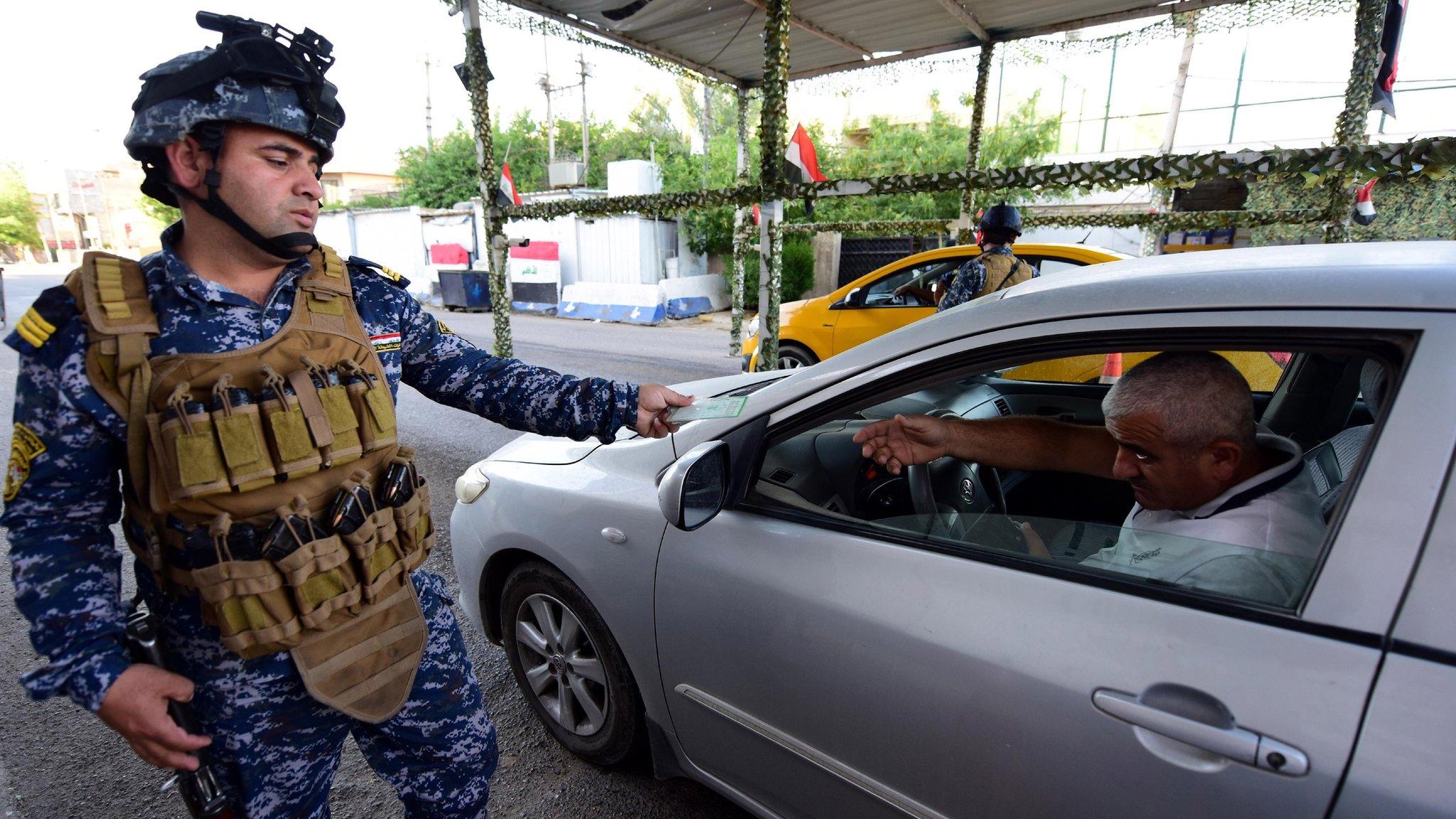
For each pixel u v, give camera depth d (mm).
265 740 1237
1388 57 5188
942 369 1425
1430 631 917
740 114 8453
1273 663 1000
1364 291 1053
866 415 1948
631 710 1974
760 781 1663
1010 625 1216
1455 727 879
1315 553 1100
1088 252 5117
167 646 1191
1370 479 991
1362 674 943
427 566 3494
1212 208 9844
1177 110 11945
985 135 15359
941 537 1424
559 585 2062
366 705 1271
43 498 1080
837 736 1451
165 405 1042
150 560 1121
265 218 1096
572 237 16844
